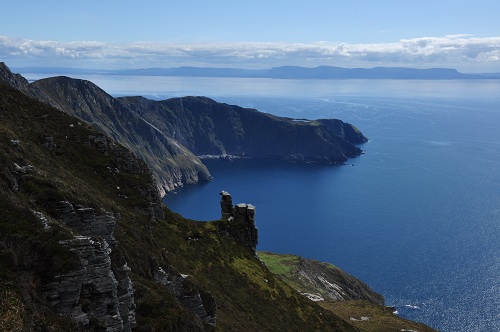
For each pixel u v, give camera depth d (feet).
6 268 90.17
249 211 331.77
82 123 285.43
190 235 281.95
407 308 603.67
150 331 117.80
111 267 112.57
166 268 164.76
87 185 219.82
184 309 139.54
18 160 137.08
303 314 279.49
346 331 296.51
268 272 310.86
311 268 609.83
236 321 201.77
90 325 96.43
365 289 636.89
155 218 264.11
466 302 617.62
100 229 129.70
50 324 87.66
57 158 231.50
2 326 78.95
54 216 123.24
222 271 260.62
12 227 98.78
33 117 262.26
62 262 96.73
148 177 278.05
